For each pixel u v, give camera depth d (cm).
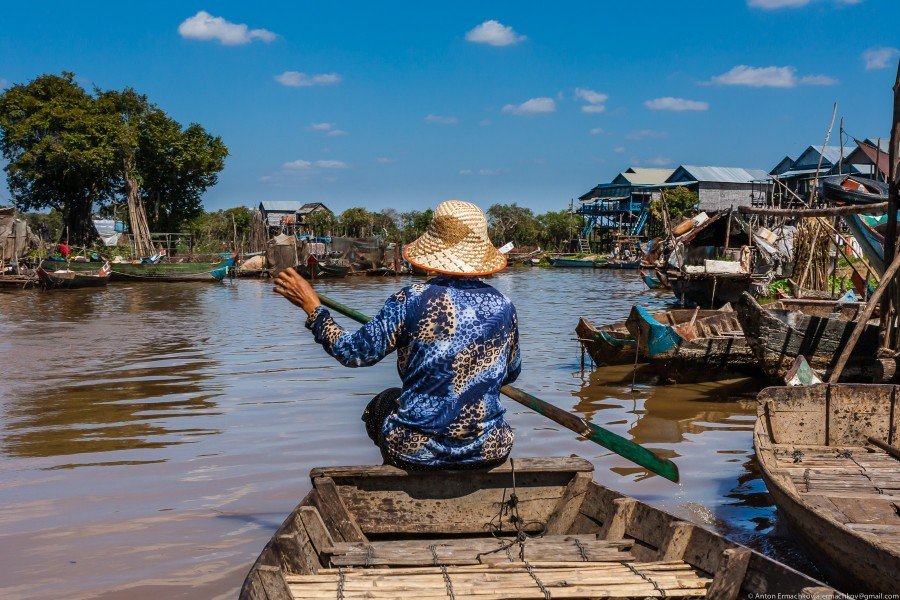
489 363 376
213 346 1412
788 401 604
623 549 385
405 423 378
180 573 440
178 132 5391
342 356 370
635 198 6119
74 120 4650
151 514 533
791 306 1434
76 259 3906
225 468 637
